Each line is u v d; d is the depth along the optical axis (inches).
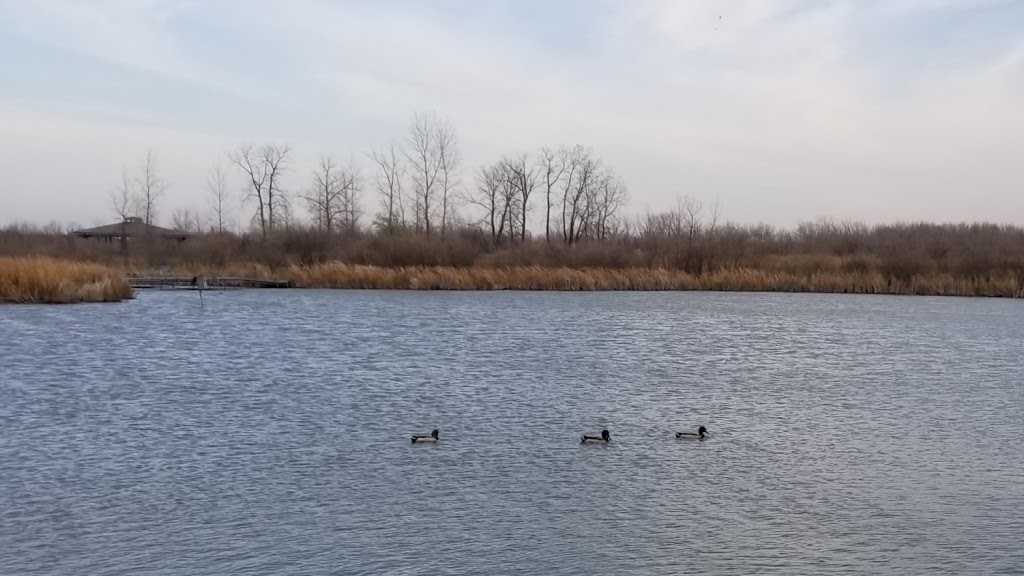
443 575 627.5
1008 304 2859.3
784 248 3769.7
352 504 764.0
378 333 1971.0
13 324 1990.7
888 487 828.6
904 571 642.2
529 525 720.3
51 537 684.1
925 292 3157.0
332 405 1159.6
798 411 1169.4
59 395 1201.4
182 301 2704.2
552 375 1429.6
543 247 3592.5
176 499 770.8
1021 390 1342.3
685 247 3528.5
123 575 619.2
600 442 975.0
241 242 3870.6
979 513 759.1
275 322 2174.0
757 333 2063.2
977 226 4392.2
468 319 2297.0
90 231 4569.4
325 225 4392.2
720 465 895.1
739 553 670.5
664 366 1545.3
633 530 713.0
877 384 1387.8
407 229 4072.3
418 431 1021.8
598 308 2637.8
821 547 682.8
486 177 4227.4
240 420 1065.5
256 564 640.4
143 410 1115.3
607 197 4488.2
